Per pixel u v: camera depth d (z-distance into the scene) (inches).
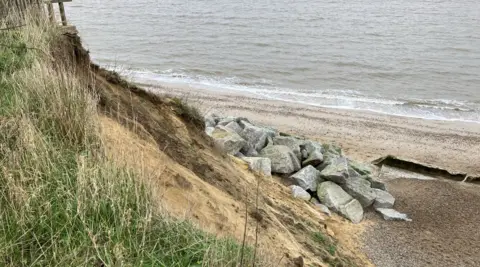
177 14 2249.0
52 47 264.7
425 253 389.1
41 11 305.1
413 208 474.9
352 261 341.1
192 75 1106.7
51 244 124.8
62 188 143.3
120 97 283.4
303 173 451.2
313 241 311.4
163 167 222.8
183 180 224.5
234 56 1304.1
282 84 1041.5
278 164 456.8
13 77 208.1
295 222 320.8
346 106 885.2
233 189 297.0
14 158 150.3
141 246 134.5
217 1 2768.2
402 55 1339.8
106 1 2864.2
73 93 193.2
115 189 148.5
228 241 162.7
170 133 301.6
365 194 451.5
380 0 2753.4
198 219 200.2
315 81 1067.3
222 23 1942.7
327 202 432.8
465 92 997.8
